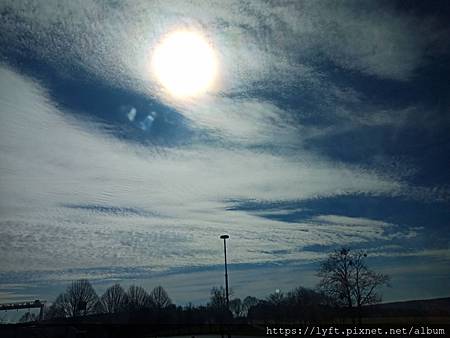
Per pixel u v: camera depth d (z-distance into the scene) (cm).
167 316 7638
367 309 5244
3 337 6506
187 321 7388
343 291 5384
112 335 7094
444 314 4534
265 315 6084
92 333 6975
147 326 7394
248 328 6019
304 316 5519
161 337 6650
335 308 5400
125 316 7712
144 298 9356
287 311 5762
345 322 5278
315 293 5616
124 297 9306
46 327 6781
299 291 5809
